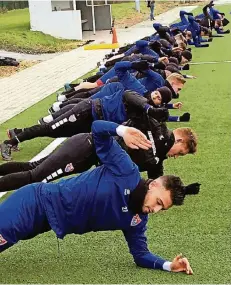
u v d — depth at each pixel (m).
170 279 3.93
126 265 4.16
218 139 7.38
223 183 5.84
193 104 9.50
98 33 22.22
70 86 9.77
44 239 4.69
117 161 3.65
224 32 19.64
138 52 8.55
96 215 3.71
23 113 9.47
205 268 4.10
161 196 3.51
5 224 3.68
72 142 4.64
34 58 16.23
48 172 4.59
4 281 4.00
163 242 4.56
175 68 8.03
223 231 4.72
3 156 6.69
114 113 5.19
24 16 26.14
